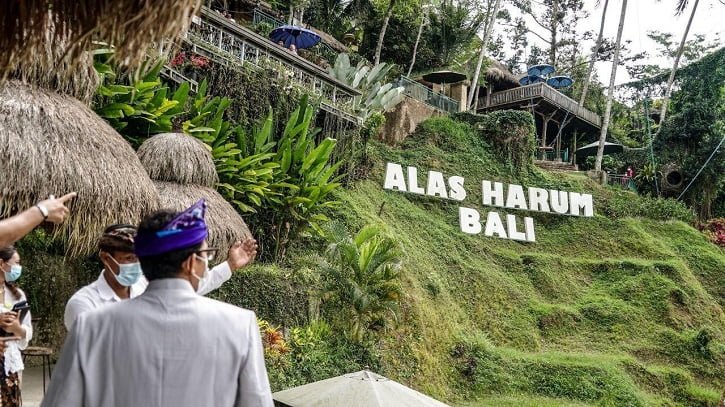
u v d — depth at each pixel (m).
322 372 10.30
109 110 8.22
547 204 21.52
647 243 21.11
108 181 5.68
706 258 21.52
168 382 1.75
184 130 9.62
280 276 11.11
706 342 16.55
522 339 16.08
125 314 1.79
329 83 15.30
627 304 17.92
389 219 17.45
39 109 5.55
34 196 5.15
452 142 21.97
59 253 8.05
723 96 28.81
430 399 5.51
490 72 31.12
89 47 2.12
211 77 12.17
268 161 11.83
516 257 19.12
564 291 18.42
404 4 27.33
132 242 2.83
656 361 16.16
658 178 27.67
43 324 7.71
